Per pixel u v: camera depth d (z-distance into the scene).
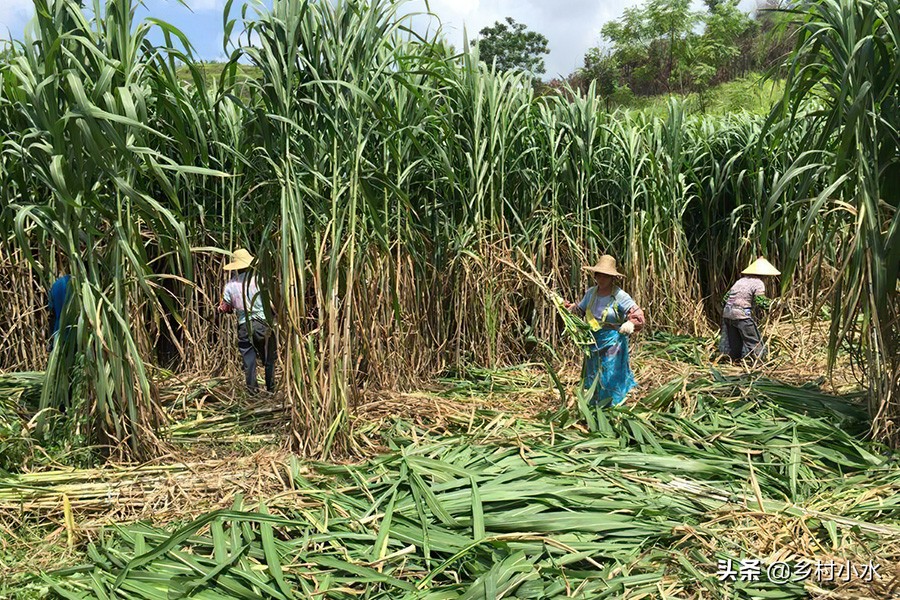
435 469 4.04
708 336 9.02
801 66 5.03
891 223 4.50
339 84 4.59
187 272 4.35
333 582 3.01
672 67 24.00
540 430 4.96
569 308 5.81
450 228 7.04
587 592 2.91
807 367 7.00
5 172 5.26
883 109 4.64
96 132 3.67
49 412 4.64
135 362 4.44
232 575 3.03
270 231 4.70
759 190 9.09
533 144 7.80
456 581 3.04
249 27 4.59
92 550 3.27
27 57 4.23
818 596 2.89
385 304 5.95
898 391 4.60
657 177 8.74
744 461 4.30
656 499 3.74
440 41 6.76
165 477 4.08
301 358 4.58
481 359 7.08
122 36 4.12
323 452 4.53
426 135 6.25
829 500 3.85
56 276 7.21
